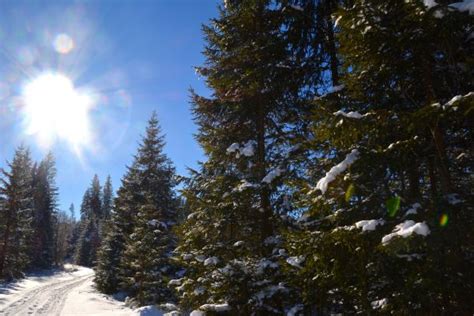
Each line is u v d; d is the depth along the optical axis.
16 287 34.31
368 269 6.14
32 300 25.56
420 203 5.91
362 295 6.21
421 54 6.29
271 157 11.84
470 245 5.60
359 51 6.52
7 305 22.42
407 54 6.50
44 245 69.00
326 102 7.94
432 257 5.48
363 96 7.29
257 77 11.09
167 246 24.38
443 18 5.49
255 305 9.26
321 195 6.47
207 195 11.62
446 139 6.94
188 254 11.63
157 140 36.28
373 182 6.60
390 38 6.07
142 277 24.59
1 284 35.16
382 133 6.22
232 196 10.88
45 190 72.25
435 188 6.76
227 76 11.52
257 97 11.86
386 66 6.59
